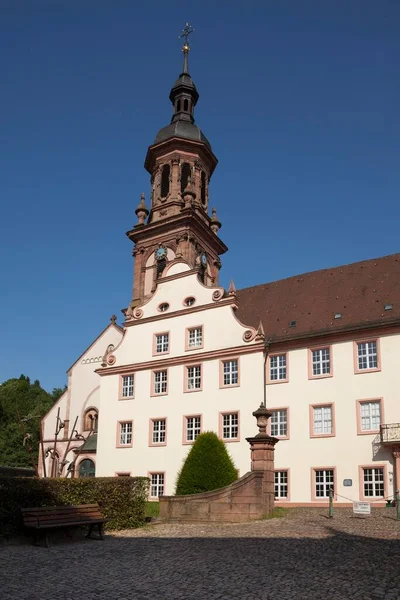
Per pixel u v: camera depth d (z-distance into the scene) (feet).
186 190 170.81
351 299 118.52
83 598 31.55
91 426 160.45
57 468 156.87
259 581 35.55
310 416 107.55
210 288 125.08
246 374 114.32
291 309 125.70
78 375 167.94
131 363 132.05
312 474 104.68
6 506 53.42
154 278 167.73
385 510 86.99
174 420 120.88
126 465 124.88
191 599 31.35
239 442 111.24
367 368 104.78
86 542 54.44
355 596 31.60
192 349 123.13
